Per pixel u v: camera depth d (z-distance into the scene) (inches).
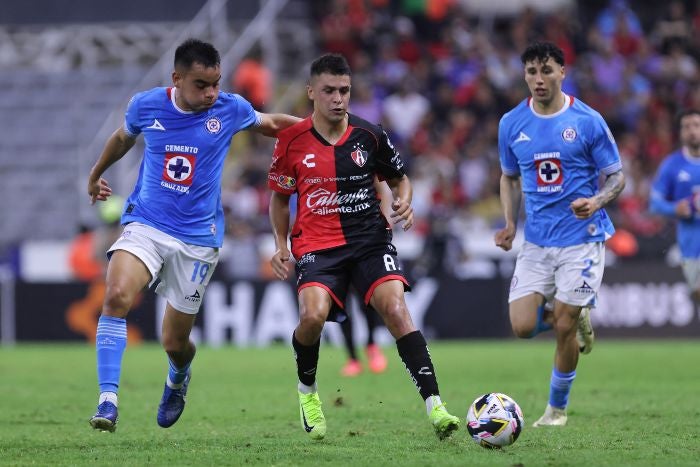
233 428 1072.8
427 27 3511.3
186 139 948.6
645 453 860.0
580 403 1272.1
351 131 949.2
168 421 1013.8
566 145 1066.7
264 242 2554.1
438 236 2469.2
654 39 3565.5
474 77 3233.3
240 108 959.6
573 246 1069.8
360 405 1273.4
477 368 1790.1
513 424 879.1
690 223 1641.2
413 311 2463.1
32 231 3117.6
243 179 2891.2
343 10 3385.8
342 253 937.5
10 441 968.9
